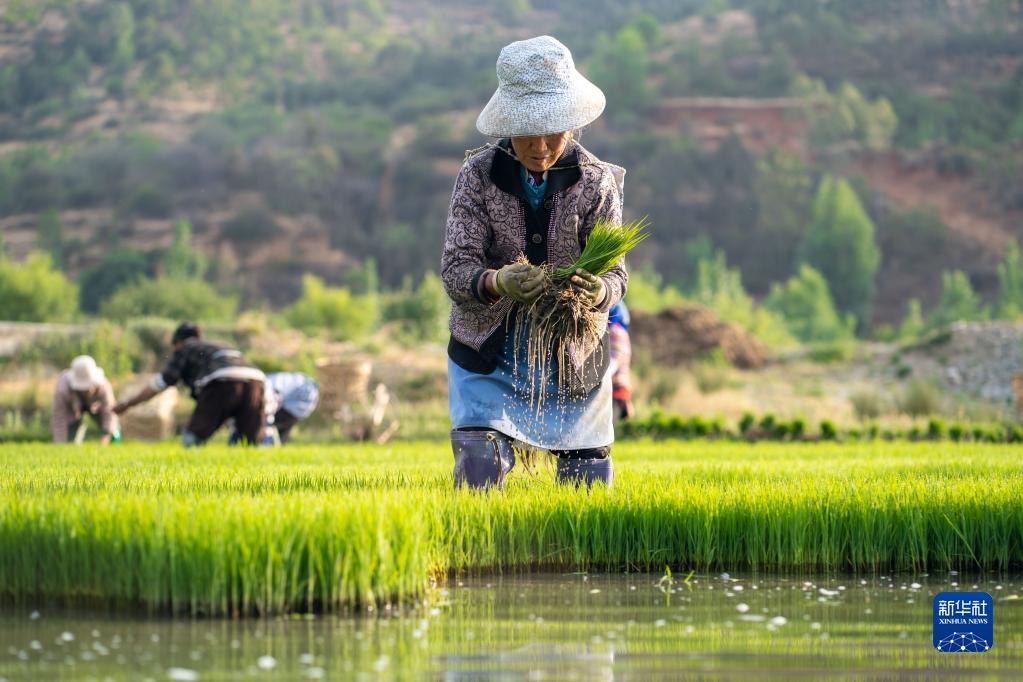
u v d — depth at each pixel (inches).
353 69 6909.5
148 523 183.2
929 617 178.7
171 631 166.9
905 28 6259.8
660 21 7711.6
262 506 194.7
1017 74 5575.8
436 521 211.2
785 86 5757.9
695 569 224.8
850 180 4793.3
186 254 3809.1
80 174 4987.7
